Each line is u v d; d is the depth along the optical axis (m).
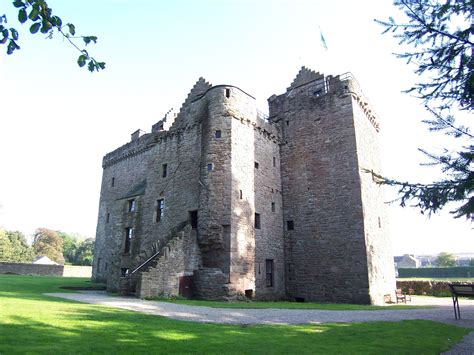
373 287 21.69
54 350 5.90
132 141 35.62
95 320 9.16
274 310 14.09
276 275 24.36
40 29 5.16
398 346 7.55
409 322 11.22
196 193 23.64
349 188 23.45
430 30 6.25
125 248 28.95
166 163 27.30
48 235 89.50
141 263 20.59
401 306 19.66
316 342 7.61
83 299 15.63
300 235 25.19
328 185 24.53
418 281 32.44
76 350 6.00
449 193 6.11
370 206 24.12
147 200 27.97
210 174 22.30
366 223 22.77
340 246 22.95
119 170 36.84
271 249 24.48
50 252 85.69
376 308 17.08
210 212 21.44
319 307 16.39
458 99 6.37
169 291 18.78
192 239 21.00
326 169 24.92
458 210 6.13
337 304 19.89
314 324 10.33
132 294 19.30
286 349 6.77
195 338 7.43
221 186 21.84
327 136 25.45
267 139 26.62
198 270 20.25
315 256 23.98
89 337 7.07
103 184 39.00
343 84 25.48
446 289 30.70
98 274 34.28
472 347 8.00
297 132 27.33
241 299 20.09
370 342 7.86
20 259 73.81
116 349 6.23
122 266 27.80
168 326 8.77
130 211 29.59
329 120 25.62
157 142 28.81
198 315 11.55
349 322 11.00
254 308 14.60
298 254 24.92
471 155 5.96
